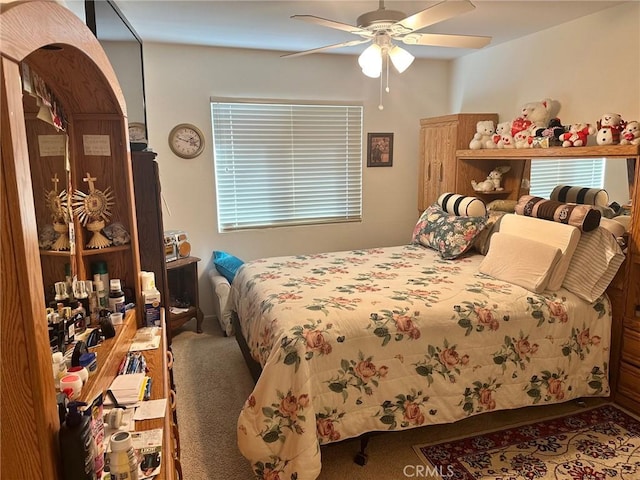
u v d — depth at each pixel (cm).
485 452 222
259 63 401
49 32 93
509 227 295
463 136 391
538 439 231
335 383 204
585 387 251
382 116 454
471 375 224
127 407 135
